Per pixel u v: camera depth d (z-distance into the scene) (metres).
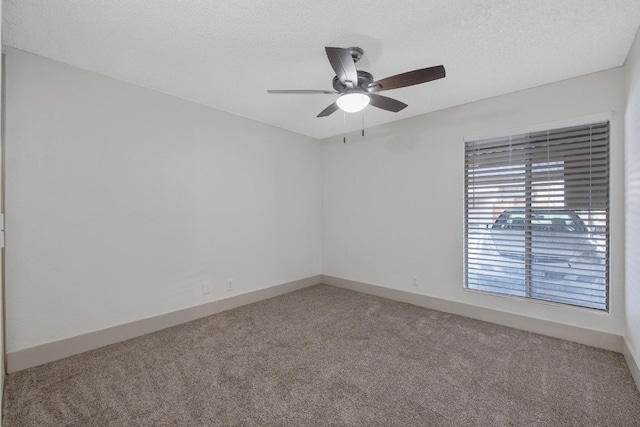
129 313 2.66
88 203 2.43
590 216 2.51
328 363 2.23
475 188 3.14
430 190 3.44
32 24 1.83
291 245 4.18
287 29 1.90
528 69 2.41
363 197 4.10
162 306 2.88
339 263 4.41
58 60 2.27
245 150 3.60
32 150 2.17
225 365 2.21
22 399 1.81
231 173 3.46
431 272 3.45
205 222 3.22
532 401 1.79
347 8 1.71
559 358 2.29
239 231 3.54
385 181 3.86
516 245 2.88
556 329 2.65
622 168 2.32
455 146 3.23
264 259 3.83
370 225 4.03
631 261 2.13
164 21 1.82
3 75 2.05
